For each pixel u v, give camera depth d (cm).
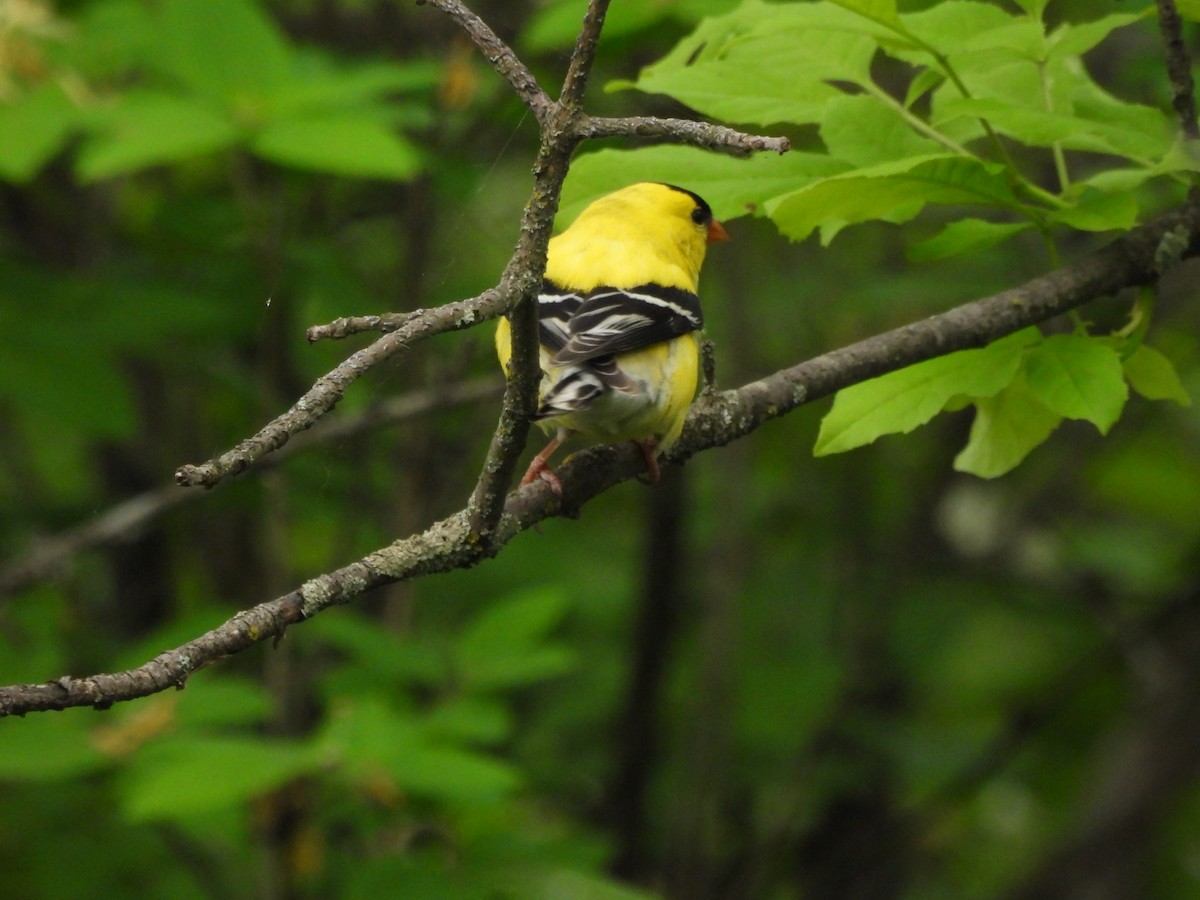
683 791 1364
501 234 1259
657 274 738
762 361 1485
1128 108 614
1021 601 1521
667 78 623
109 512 1277
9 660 1000
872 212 546
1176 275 1422
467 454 1242
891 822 1478
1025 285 580
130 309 948
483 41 425
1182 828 1794
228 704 866
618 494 1666
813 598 1527
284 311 1120
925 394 569
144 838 1100
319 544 1455
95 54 912
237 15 821
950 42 610
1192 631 1552
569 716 1459
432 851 905
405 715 888
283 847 893
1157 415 1645
